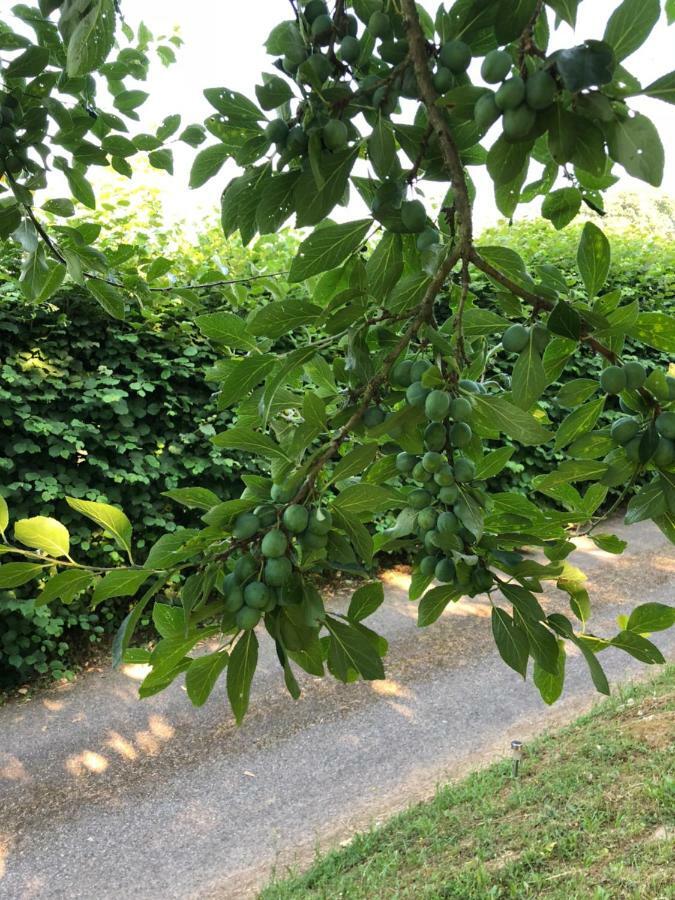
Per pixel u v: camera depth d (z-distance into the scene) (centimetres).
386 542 152
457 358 149
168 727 495
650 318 132
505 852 321
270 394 144
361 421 147
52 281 252
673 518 138
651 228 1203
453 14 138
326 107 142
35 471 584
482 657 570
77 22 140
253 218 174
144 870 358
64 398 602
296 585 125
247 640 128
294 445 134
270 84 141
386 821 374
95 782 436
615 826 324
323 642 146
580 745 408
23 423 565
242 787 423
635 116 104
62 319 589
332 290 176
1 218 216
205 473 672
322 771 433
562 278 153
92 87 230
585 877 294
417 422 137
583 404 145
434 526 141
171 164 245
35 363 578
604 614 641
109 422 618
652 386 130
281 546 119
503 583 142
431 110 138
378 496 125
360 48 149
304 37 152
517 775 391
